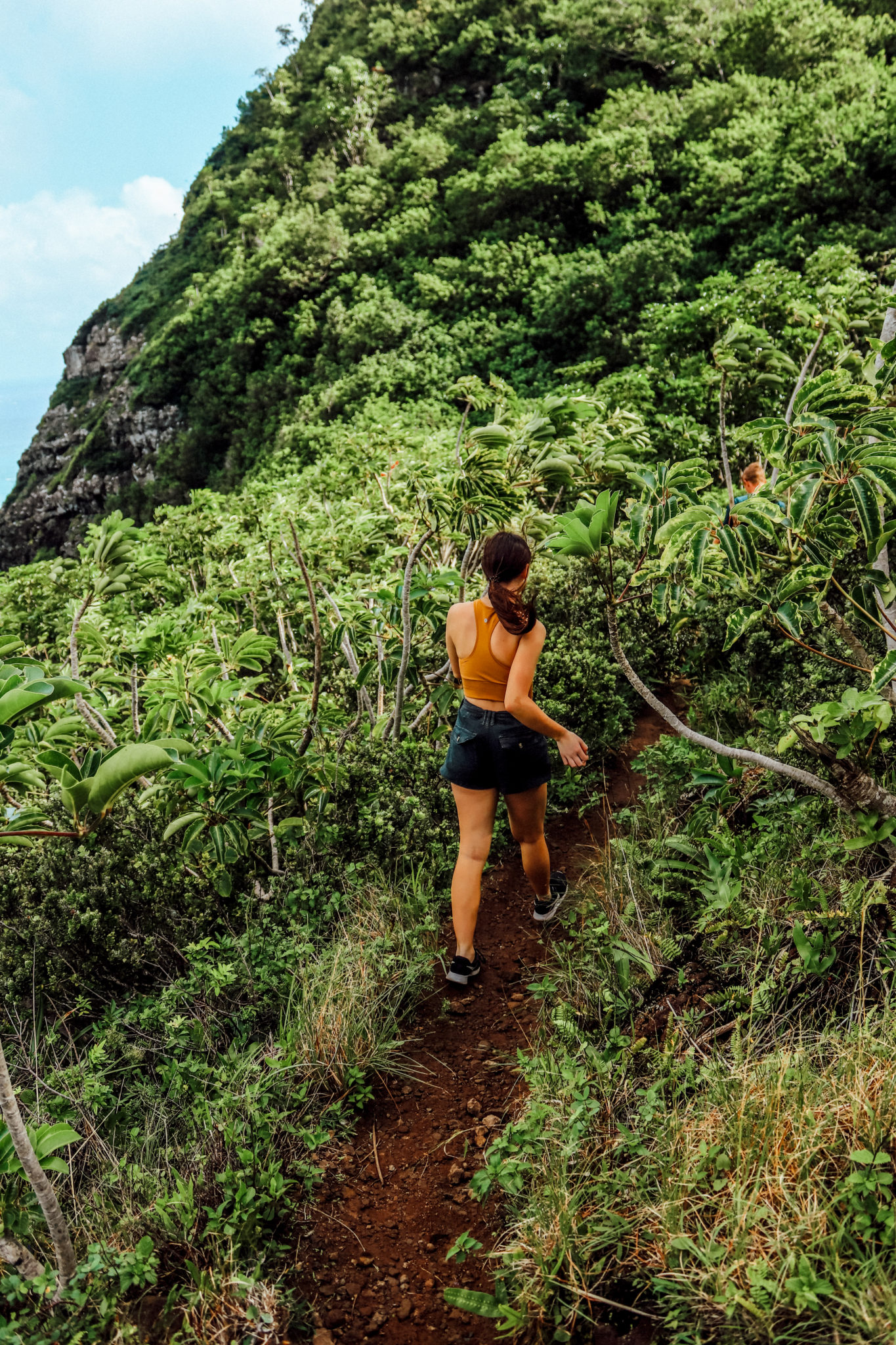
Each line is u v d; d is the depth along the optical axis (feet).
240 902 11.02
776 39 134.82
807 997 7.59
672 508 7.73
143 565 13.16
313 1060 8.41
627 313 80.94
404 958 9.71
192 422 169.78
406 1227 7.04
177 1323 6.07
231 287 158.51
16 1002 9.89
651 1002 8.49
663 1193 6.21
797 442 7.46
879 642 12.50
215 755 10.10
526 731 9.17
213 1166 7.16
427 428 35.35
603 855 11.43
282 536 18.11
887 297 9.01
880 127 79.71
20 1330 5.93
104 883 10.31
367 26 224.33
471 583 15.67
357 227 153.48
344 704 15.53
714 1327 5.40
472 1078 8.49
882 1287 5.06
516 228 119.24
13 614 25.38
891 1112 6.07
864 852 8.79
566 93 163.53
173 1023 8.55
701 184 96.43
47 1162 6.01
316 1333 6.23
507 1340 6.01
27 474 248.93
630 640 16.47
